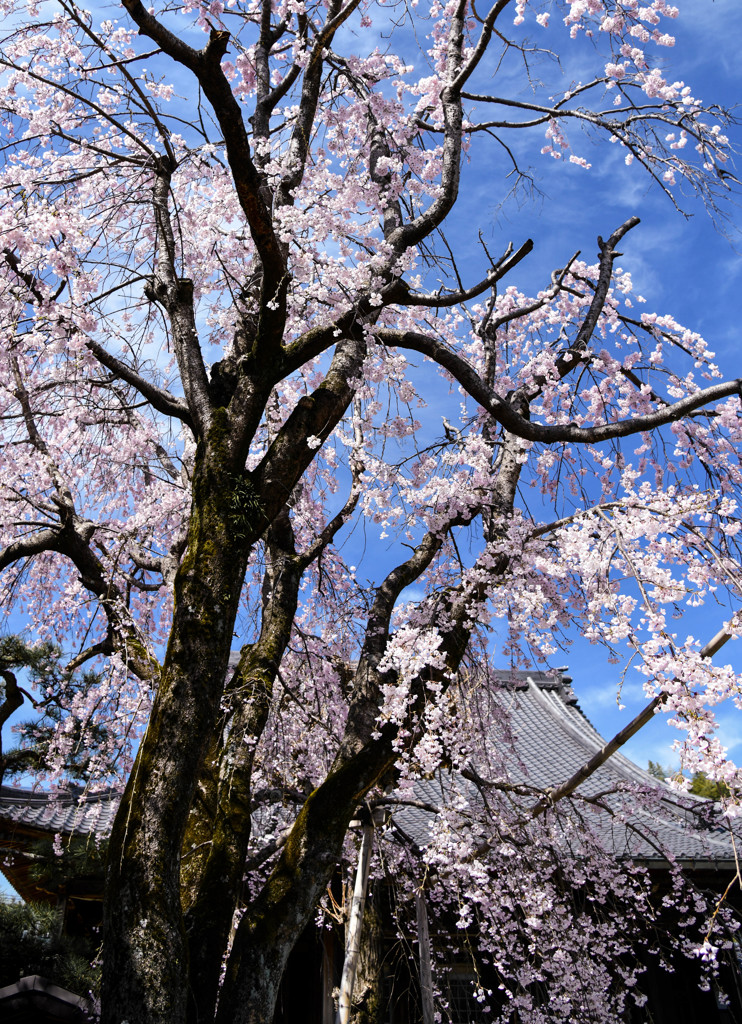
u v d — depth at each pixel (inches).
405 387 187.5
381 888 279.1
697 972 327.0
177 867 119.6
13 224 181.0
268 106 229.0
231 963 135.5
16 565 263.6
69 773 257.3
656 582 151.5
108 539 263.1
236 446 159.8
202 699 131.0
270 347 167.3
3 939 192.2
